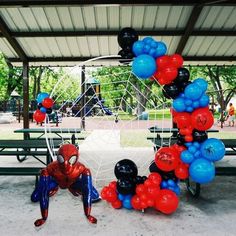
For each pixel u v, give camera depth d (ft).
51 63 26.99
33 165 19.56
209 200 12.60
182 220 10.41
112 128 45.39
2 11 20.70
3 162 20.58
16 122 63.00
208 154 10.09
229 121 55.21
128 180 11.07
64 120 64.59
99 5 18.31
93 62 26.22
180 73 10.55
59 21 21.75
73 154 9.37
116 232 9.48
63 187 9.64
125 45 11.32
